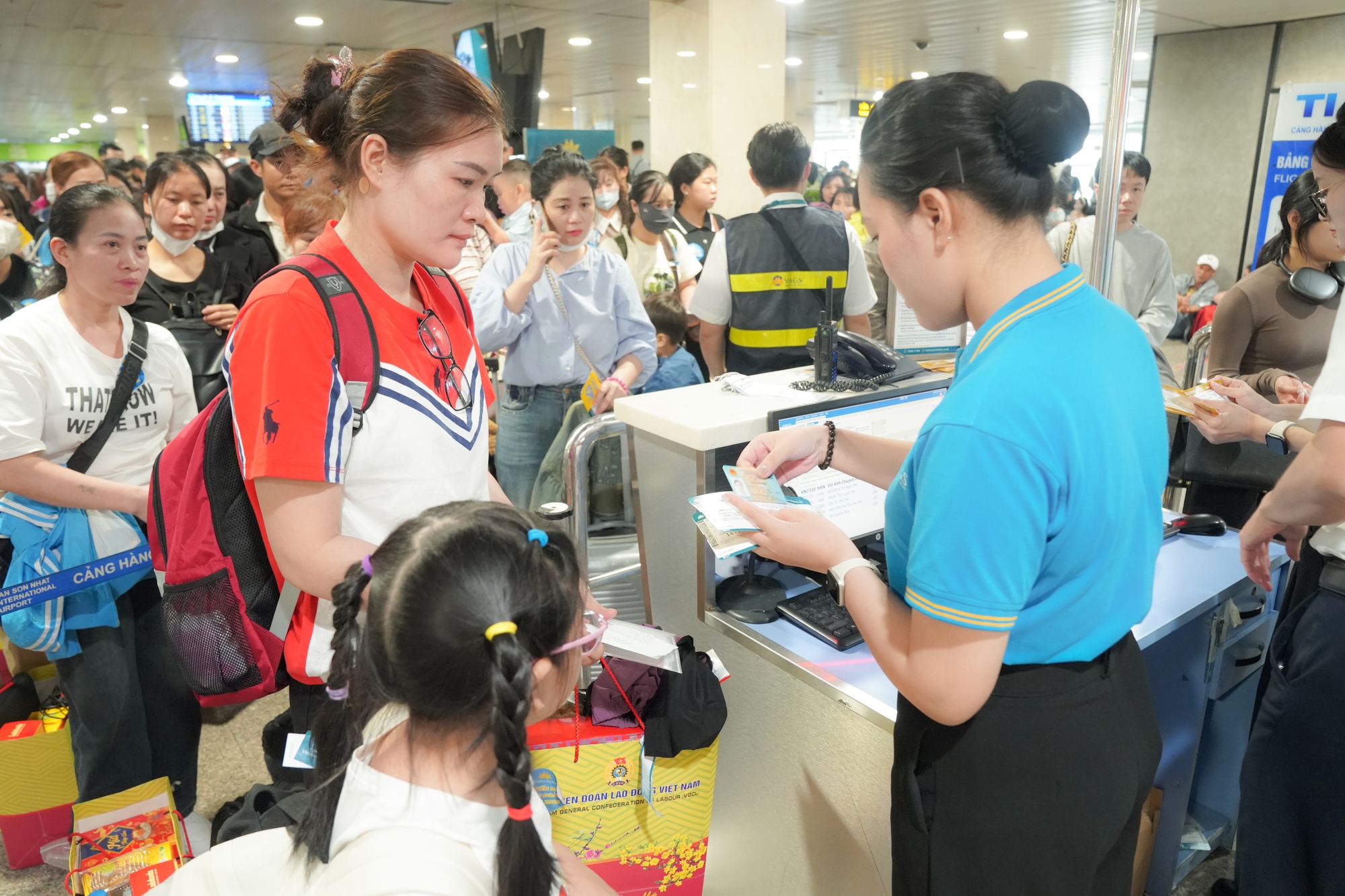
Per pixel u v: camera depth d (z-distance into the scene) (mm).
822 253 2699
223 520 1186
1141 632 1403
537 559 748
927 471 829
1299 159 4422
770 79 6238
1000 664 841
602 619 1079
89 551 1763
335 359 1086
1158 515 957
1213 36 8922
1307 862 1356
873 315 3613
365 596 842
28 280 2832
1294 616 1348
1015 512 785
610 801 1330
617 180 4848
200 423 1203
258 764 2383
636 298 2773
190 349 2354
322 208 2037
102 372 1798
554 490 2260
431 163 1081
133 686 1934
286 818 1308
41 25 8508
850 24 8539
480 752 733
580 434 1577
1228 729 1995
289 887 740
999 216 851
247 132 13852
